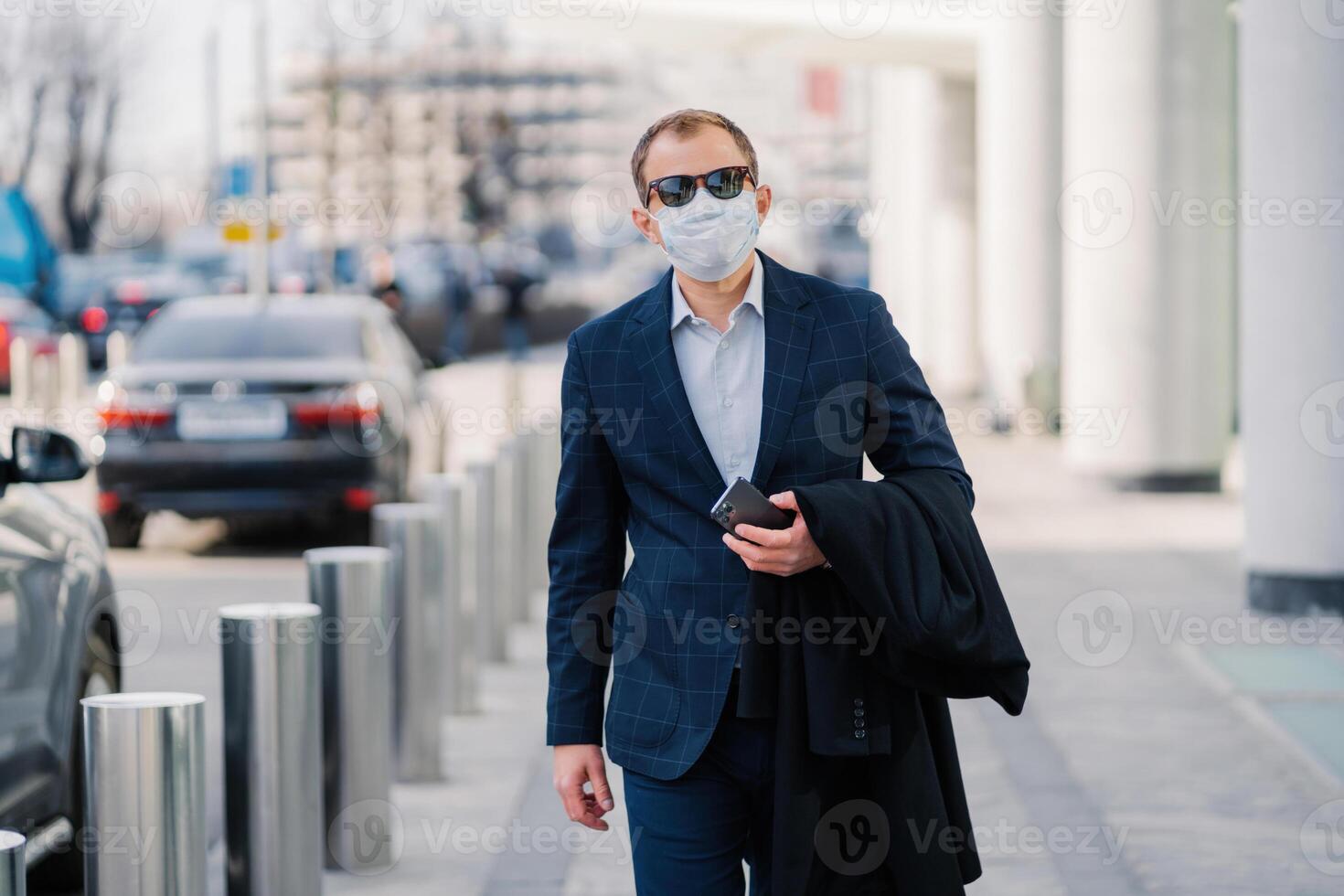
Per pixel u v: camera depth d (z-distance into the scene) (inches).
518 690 411.5
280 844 227.5
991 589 142.4
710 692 146.2
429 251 1936.5
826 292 151.1
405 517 321.7
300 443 580.1
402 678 321.7
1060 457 925.2
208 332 609.0
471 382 1375.5
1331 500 461.4
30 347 1218.0
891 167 1476.4
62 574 245.1
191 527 695.1
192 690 394.9
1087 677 400.2
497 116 2506.2
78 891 254.8
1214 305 757.9
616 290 2447.1
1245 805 291.9
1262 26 459.8
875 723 142.6
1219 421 764.0
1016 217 1029.2
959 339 1235.9
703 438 148.6
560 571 157.3
